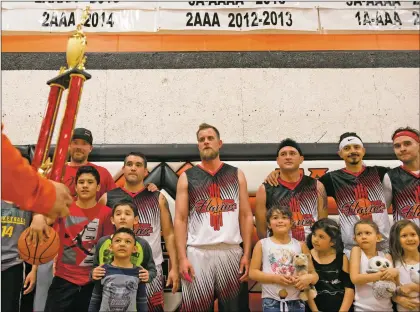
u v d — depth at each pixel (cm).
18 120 438
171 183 393
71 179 343
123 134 438
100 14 469
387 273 270
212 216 312
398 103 457
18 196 135
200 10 472
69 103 179
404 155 336
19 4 468
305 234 316
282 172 336
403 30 477
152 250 316
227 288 300
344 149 344
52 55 460
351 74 464
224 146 416
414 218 327
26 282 317
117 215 290
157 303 305
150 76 457
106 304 251
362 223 293
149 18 470
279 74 462
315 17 473
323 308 274
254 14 472
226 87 456
